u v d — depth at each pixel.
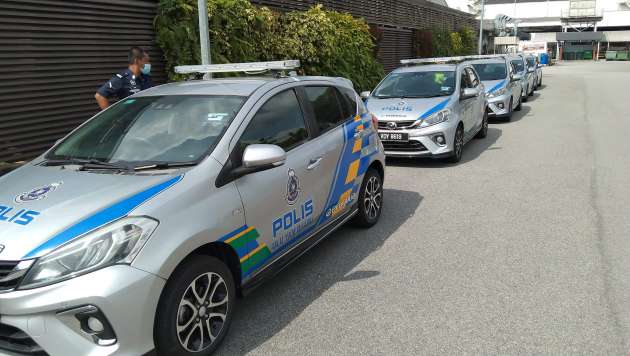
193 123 3.58
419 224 5.55
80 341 2.49
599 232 5.11
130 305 2.56
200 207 3.00
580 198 6.29
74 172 3.27
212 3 8.91
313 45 12.02
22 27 6.46
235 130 3.47
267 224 3.55
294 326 3.51
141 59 6.13
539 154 9.06
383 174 5.64
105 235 2.59
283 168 3.75
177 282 2.82
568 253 4.61
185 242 2.83
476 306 3.69
